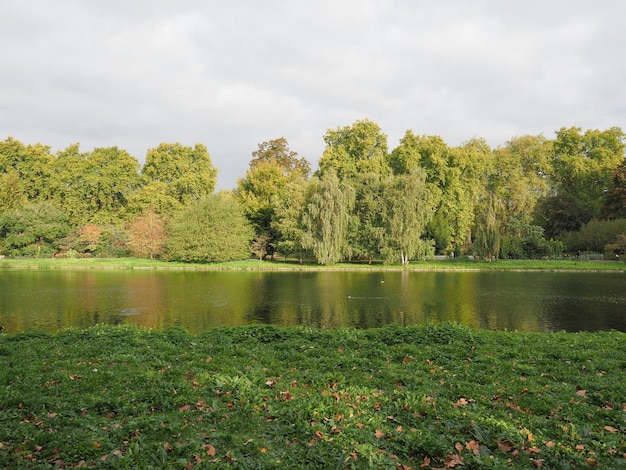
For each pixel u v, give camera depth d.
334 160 60.28
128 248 59.47
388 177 54.34
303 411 6.48
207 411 6.61
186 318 20.56
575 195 70.56
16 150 63.47
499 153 72.31
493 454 5.47
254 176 64.94
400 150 60.72
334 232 51.72
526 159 74.06
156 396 7.19
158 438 5.72
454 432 5.96
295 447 5.54
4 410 6.57
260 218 61.44
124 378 8.30
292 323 19.52
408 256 52.12
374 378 8.55
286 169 77.38
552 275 43.88
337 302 25.56
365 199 54.28
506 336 12.83
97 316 21.00
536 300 26.48
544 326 18.97
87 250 61.47
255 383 8.08
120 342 11.90
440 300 26.45
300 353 10.64
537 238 59.69
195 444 5.46
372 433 5.93
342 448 5.45
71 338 12.42
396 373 8.87
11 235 57.72
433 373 8.95
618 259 56.09
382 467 5.06
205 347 11.23
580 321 20.12
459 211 62.06
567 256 59.97
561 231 65.25
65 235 60.59
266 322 19.70
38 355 10.24
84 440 5.58
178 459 5.09
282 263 55.47
